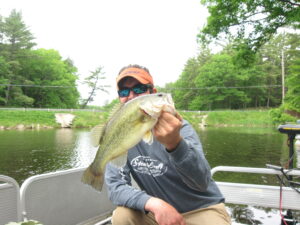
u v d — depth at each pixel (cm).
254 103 6138
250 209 571
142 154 212
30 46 5150
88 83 6278
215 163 1197
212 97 5569
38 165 1186
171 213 183
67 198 293
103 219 332
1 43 4881
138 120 165
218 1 1012
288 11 923
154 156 205
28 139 2192
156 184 208
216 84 5547
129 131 171
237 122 4259
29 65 5238
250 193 300
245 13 1009
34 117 3788
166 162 201
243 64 1134
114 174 219
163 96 155
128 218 199
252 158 1312
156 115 153
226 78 5534
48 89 5478
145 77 235
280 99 5856
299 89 1814
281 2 935
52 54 5638
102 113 4181
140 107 162
